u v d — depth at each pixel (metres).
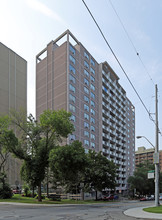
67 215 14.59
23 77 67.44
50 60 63.12
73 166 26.36
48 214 14.94
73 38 63.28
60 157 25.67
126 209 21.03
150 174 21.92
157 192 21.31
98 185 44.03
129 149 100.25
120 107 90.69
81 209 19.88
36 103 64.38
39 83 65.06
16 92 63.78
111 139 77.19
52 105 59.19
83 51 65.75
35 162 29.02
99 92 72.62
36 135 31.09
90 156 45.66
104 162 45.53
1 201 26.94
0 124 29.53
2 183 31.77
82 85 62.62
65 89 56.62
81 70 63.16
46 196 38.38
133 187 68.62
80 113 59.50
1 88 59.00
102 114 71.88
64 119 30.39
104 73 77.19
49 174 32.72
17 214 14.55
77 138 56.16
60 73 59.16
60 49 60.72
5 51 62.16
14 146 28.94
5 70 61.22
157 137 22.34
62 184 39.56
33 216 13.62
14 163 52.09
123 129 93.94
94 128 66.44
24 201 27.36
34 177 29.11
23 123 31.17
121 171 86.12
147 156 153.25
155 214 16.08
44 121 28.95
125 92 99.25
